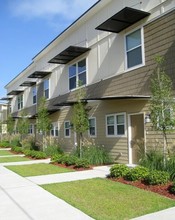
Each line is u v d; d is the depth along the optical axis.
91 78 17.06
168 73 11.20
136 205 6.61
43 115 21.03
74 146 18.20
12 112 38.97
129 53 13.66
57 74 22.56
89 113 16.80
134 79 13.20
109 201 7.03
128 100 13.60
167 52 11.36
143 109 12.59
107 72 15.41
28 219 5.89
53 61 20.19
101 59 16.05
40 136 25.30
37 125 21.44
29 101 30.86
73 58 19.41
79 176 10.77
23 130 27.05
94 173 11.41
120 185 8.81
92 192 8.00
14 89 37.53
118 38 14.54
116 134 14.48
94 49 16.81
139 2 13.02
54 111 22.22
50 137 21.67
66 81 20.80
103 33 15.91
